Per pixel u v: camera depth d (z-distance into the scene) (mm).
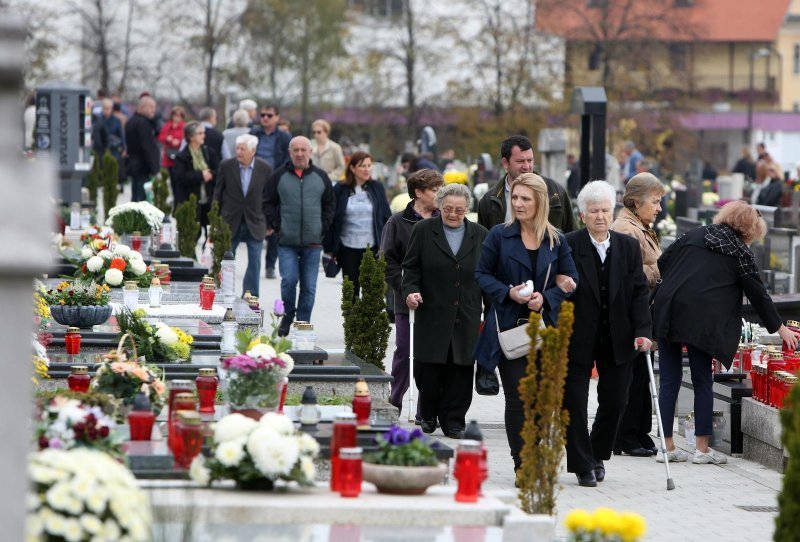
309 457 9703
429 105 83688
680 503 13203
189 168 29500
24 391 5840
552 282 13500
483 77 82000
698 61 108938
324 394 14688
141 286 20016
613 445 14609
